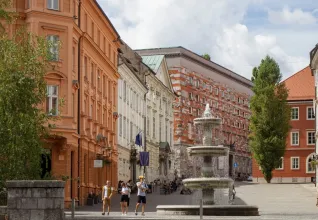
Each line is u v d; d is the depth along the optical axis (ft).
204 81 483.10
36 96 105.40
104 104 231.09
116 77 253.85
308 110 361.30
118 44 254.27
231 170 505.25
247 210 121.49
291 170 358.23
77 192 184.55
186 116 445.78
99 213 143.02
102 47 228.84
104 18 224.12
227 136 527.40
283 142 324.80
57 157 172.55
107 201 139.23
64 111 173.58
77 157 185.06
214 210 120.57
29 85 103.76
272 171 335.67
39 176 103.09
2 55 106.42
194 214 120.47
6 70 104.47
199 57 476.54
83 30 197.98
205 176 136.15
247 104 581.94
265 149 324.39
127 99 279.69
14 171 99.60
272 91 325.83
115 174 249.96
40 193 87.35
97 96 217.97
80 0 192.65
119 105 262.47
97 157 213.46
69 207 172.24
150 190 271.90
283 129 325.42
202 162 137.49
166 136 378.32
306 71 376.48
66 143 172.86
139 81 300.61
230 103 537.65
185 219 106.63
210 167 136.56
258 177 357.82
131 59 314.76
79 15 192.85
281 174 359.05
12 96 101.86
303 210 159.43
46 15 172.35
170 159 381.81
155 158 343.87
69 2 176.86
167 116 380.58
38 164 102.78
